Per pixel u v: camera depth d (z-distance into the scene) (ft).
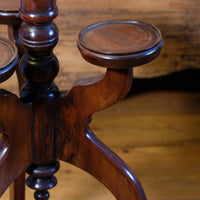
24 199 3.41
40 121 2.81
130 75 2.66
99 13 4.24
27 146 2.85
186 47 4.50
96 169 2.96
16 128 2.78
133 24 2.83
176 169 3.99
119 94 2.72
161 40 2.67
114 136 4.31
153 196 3.73
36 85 2.79
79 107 2.80
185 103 4.79
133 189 2.97
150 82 5.13
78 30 4.26
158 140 4.29
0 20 3.03
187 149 4.21
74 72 4.41
